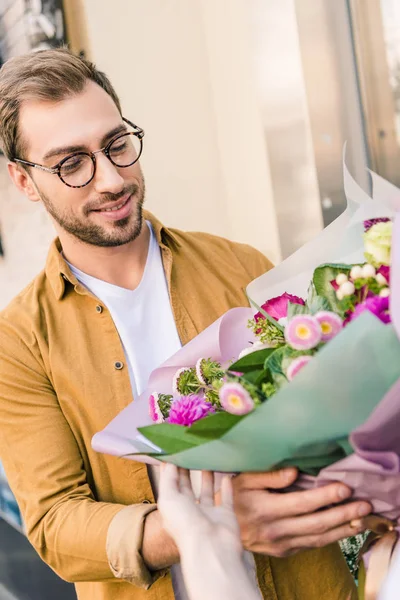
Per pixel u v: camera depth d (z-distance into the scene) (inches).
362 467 39.3
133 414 51.2
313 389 36.9
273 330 46.1
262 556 56.6
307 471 43.1
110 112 57.1
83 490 57.3
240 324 52.9
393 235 37.8
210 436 41.7
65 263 61.7
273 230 103.3
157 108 108.7
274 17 98.0
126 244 61.0
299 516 43.3
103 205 56.9
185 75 109.9
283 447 40.1
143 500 57.9
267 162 101.3
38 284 63.2
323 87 99.2
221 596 34.3
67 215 58.1
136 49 107.6
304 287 49.7
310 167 100.8
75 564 54.4
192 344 52.4
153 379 52.7
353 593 55.5
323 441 39.6
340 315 42.9
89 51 105.2
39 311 61.7
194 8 108.6
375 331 35.7
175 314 62.3
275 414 38.0
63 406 59.4
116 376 59.7
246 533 44.6
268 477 42.9
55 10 108.3
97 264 61.6
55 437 58.1
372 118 100.5
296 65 98.6
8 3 116.6
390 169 101.9
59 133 56.1
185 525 37.8
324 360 36.1
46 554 56.2
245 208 109.0
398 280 36.1
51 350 59.9
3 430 59.1
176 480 42.4
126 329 61.2
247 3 98.3
